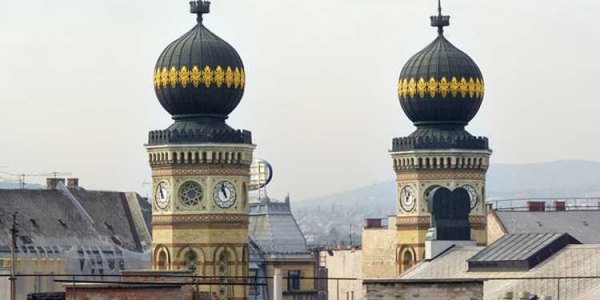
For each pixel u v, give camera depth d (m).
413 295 172.25
